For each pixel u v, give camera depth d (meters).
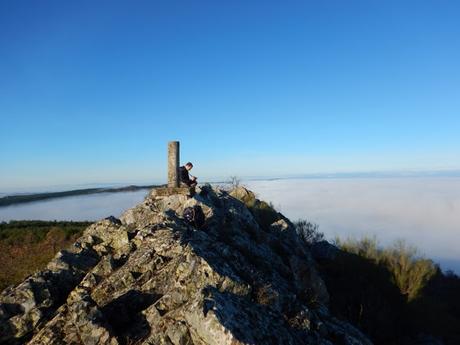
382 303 25.84
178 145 22.58
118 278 13.90
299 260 21.62
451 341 27.66
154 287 13.16
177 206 21.41
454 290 42.91
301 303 14.31
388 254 31.38
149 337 10.81
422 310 29.20
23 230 33.88
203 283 12.78
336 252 31.56
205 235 16.95
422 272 29.69
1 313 13.12
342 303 24.55
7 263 26.33
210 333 9.94
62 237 31.31
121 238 17.23
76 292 14.07
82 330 11.32
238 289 12.82
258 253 18.88
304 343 11.80
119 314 12.32
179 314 11.13
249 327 10.44
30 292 13.85
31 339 12.41
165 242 15.19
